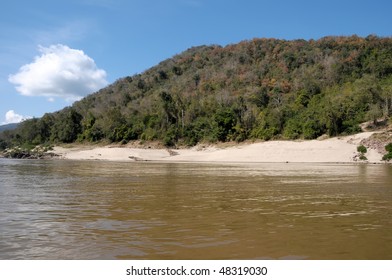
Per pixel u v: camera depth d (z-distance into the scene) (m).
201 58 163.88
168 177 25.88
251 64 139.50
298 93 92.75
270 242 8.16
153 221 10.37
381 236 8.68
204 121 83.00
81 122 109.69
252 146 62.53
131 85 156.00
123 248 7.73
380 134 54.97
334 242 8.18
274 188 18.78
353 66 104.69
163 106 90.75
